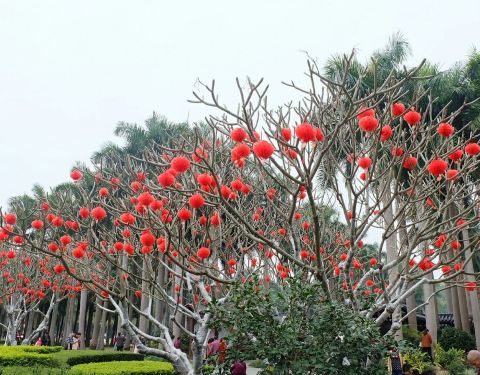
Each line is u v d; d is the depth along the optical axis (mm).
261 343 4797
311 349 4684
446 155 4941
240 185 5082
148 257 5336
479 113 13633
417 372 11172
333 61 11586
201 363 5297
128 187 6176
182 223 4629
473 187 6770
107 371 8172
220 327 5406
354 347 4707
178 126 19594
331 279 7160
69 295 13258
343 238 6988
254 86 4066
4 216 5035
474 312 15594
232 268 6820
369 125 4113
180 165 4141
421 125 5023
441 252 5016
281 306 5129
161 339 5328
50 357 9500
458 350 14164
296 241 5590
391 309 4867
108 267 6176
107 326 38969
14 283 12906
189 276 6297
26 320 29250
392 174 5191
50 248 5160
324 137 4688
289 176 4207
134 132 19438
